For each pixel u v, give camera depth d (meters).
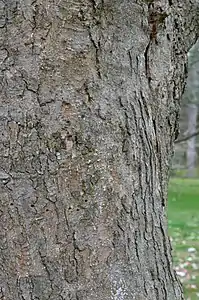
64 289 1.83
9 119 1.81
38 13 1.83
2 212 1.81
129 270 1.92
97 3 1.88
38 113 1.82
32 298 1.81
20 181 1.81
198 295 6.82
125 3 1.95
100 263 1.87
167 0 2.08
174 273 2.08
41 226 1.82
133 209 1.95
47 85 1.84
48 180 1.82
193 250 9.36
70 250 1.84
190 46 2.35
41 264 1.82
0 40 1.83
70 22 1.86
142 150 1.99
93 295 1.86
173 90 2.22
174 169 8.16
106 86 1.91
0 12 1.82
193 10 2.29
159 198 2.06
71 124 1.85
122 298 1.89
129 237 1.93
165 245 2.04
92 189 1.87
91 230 1.86
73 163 1.84
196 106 8.49
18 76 1.82
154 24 2.07
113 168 1.90
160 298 1.99
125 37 1.96
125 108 1.94
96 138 1.88
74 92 1.86
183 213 12.82
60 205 1.83
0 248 1.81
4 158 1.81
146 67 2.06
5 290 1.81
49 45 1.84
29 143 1.82
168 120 2.19
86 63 1.88
